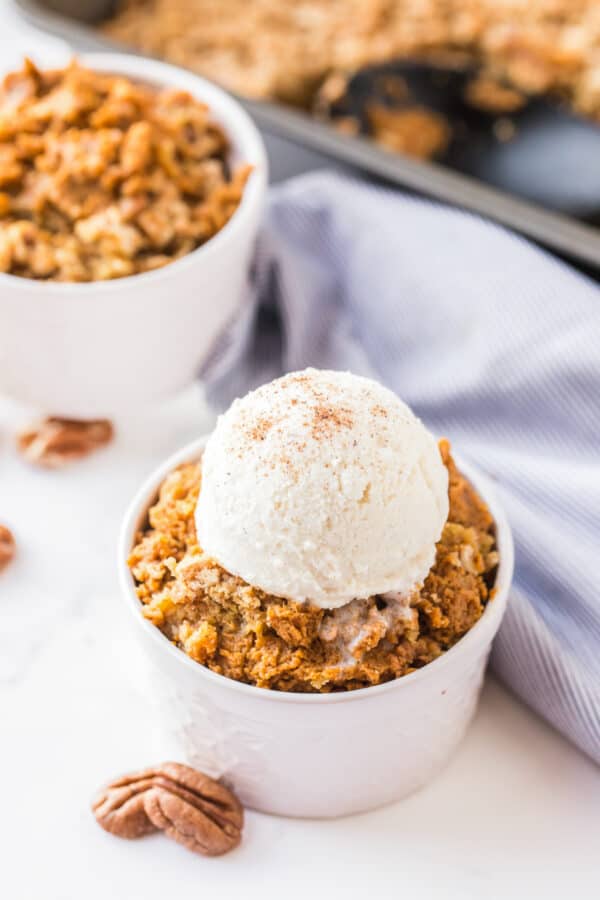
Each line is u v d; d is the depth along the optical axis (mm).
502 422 483
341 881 388
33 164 468
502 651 416
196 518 376
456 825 400
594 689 401
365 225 515
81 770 408
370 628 362
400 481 359
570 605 431
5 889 385
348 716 363
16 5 605
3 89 489
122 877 387
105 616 443
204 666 367
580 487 446
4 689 425
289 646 366
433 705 377
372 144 543
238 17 669
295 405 365
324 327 510
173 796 390
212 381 495
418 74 611
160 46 650
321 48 638
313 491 354
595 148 586
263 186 476
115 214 456
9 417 496
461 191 522
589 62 609
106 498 473
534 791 407
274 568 358
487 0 650
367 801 398
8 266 451
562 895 386
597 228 567
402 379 499
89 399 479
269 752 379
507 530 393
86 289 440
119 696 424
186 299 460
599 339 463
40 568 454
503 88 608
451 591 375
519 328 477
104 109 472
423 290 498
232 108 493
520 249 492
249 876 388
